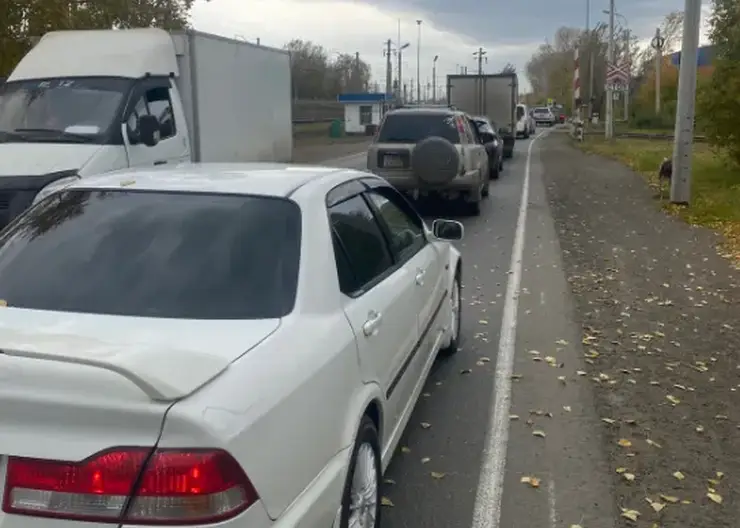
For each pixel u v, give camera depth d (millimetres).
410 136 15461
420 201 17500
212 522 2457
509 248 12422
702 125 21594
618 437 5434
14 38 16469
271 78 15391
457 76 35438
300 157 34125
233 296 3402
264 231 3689
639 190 20812
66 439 2438
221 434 2502
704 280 10148
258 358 2951
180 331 3111
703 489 4723
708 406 5988
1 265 3670
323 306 3541
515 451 5227
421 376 5367
